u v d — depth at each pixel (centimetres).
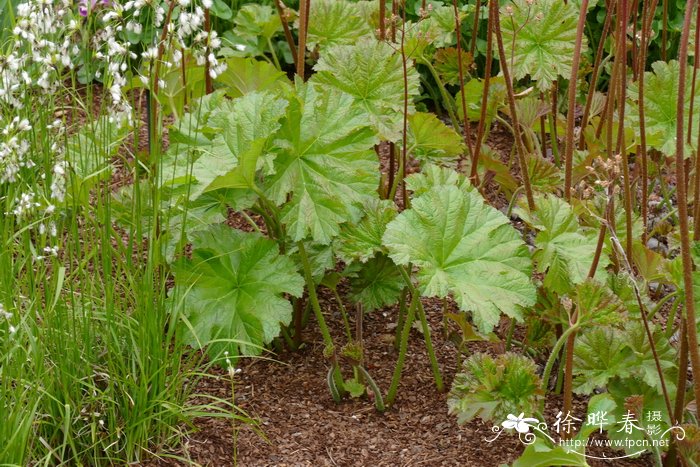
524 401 361
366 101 406
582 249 375
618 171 349
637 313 375
